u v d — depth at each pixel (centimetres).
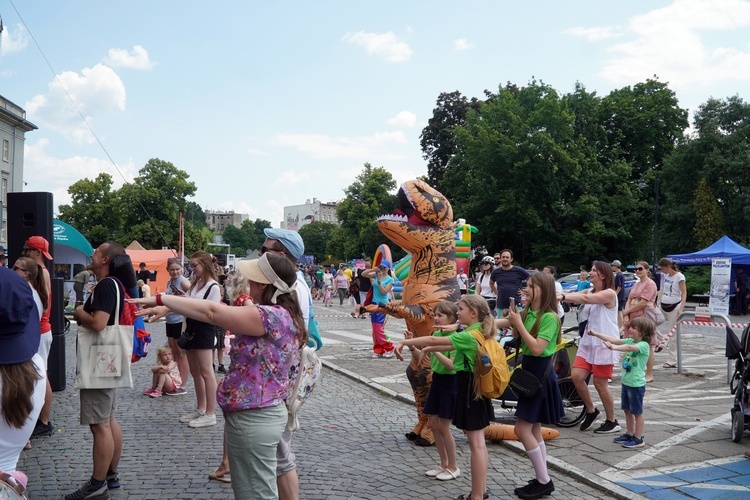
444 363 532
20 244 830
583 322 726
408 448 646
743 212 3834
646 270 1013
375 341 1291
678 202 4238
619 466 583
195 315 340
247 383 352
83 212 5506
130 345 489
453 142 5166
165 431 699
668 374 1090
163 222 5309
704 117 4425
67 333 1614
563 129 3872
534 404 506
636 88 4403
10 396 362
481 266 1305
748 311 2700
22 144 4359
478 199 4150
